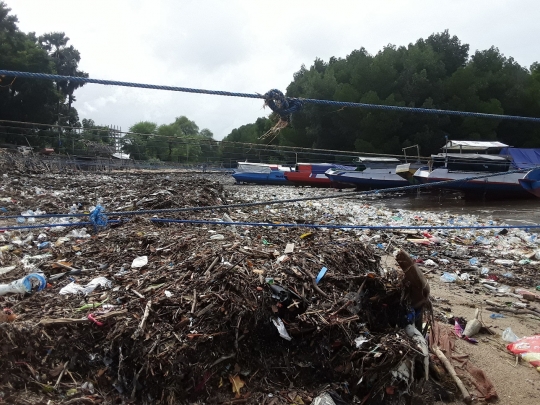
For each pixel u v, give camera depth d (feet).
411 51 157.28
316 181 109.60
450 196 89.04
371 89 147.74
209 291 13.91
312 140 153.58
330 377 12.81
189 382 12.05
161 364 11.85
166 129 231.30
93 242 23.31
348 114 139.13
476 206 76.48
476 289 25.58
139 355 12.16
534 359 16.08
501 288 25.91
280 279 14.24
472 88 143.13
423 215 58.49
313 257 15.89
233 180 118.52
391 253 31.71
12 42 111.24
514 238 40.34
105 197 46.39
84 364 12.50
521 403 13.66
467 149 85.05
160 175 88.02
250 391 12.47
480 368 15.74
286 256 16.03
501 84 153.99
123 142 63.77
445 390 13.80
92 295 15.15
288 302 13.64
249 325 13.14
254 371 12.97
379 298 14.19
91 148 100.48
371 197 92.53
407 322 14.10
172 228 26.40
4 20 111.45
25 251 23.56
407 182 92.48
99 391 12.00
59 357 12.50
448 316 20.65
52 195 48.60
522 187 76.74
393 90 146.92
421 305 14.02
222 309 13.10
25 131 108.37
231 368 12.84
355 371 12.44
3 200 43.37
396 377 12.25
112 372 12.34
